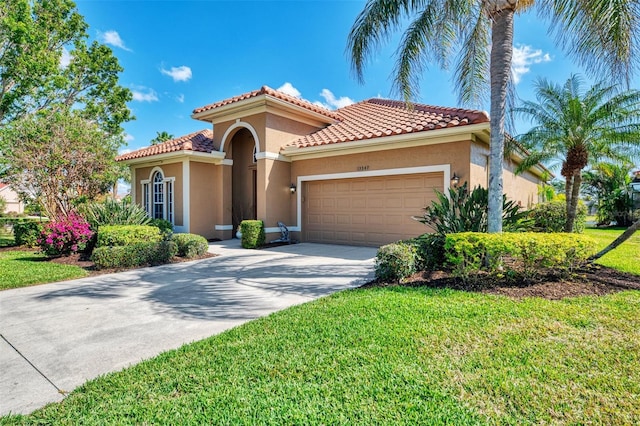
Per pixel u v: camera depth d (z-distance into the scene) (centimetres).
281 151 1509
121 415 298
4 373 381
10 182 1371
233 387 334
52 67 1944
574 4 688
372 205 1329
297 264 1002
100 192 1576
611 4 645
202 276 855
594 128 1317
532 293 612
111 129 2647
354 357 388
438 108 1439
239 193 1800
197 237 1159
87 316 564
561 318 491
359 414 291
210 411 298
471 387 327
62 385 357
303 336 450
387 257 735
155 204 1819
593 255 831
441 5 836
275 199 1491
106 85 2591
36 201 1443
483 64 962
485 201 839
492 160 762
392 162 1244
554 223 1625
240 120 1561
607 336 432
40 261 1075
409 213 1235
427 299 586
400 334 443
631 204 2662
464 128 1041
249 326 496
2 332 499
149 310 593
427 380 339
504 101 763
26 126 1382
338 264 998
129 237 1044
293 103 1475
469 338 430
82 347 445
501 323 475
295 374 356
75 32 2297
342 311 540
